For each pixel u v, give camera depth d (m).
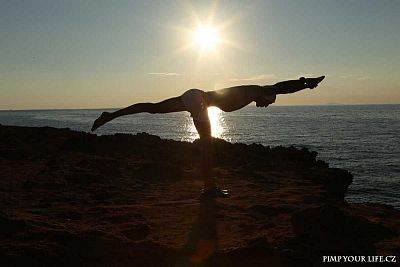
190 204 7.17
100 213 6.73
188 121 195.50
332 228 5.64
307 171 11.09
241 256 4.74
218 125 159.50
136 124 159.62
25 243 5.04
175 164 11.75
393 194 35.22
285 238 5.34
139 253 4.83
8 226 5.53
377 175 44.41
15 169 10.46
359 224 5.73
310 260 4.72
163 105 6.39
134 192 8.48
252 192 8.23
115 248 4.89
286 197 7.68
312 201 7.39
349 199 33.41
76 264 4.64
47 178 9.35
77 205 7.37
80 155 12.62
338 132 114.75
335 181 10.77
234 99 6.31
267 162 12.32
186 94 6.43
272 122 186.50
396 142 83.38
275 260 4.68
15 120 190.12
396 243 5.28
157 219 6.32
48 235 5.28
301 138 93.38
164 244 5.11
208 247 5.05
